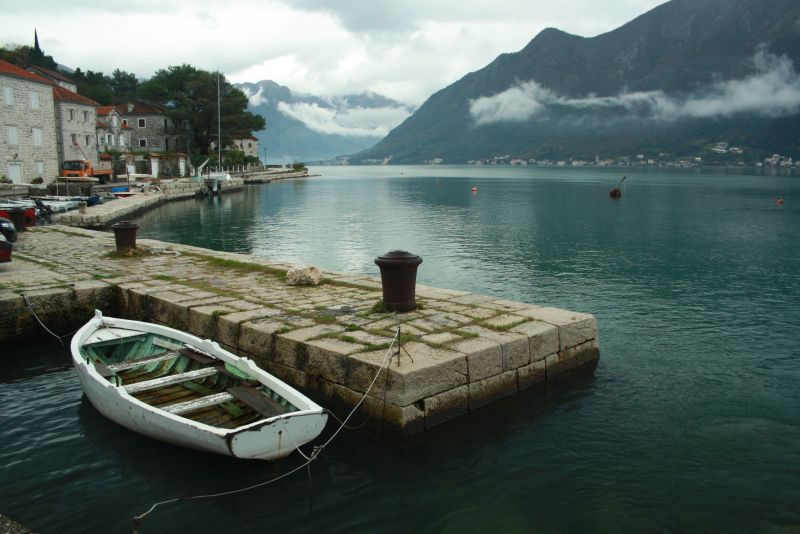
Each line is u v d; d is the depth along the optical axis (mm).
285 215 45969
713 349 12562
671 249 28562
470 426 8383
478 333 9547
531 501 6688
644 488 6973
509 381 9234
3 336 12312
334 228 37094
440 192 82188
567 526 6223
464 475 7219
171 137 92312
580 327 10484
